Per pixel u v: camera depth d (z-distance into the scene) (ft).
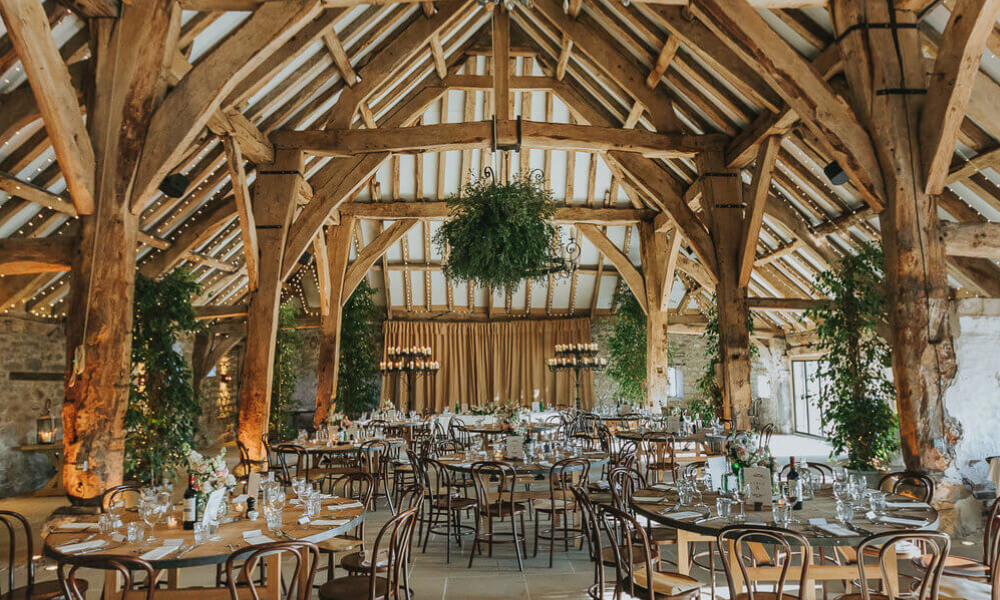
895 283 14.76
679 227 23.45
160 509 11.18
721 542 9.52
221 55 15.69
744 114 21.65
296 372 45.78
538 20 27.25
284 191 22.89
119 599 10.57
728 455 14.24
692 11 16.29
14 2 12.27
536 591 13.99
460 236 21.49
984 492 18.17
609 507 10.71
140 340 20.12
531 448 20.25
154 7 15.56
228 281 35.29
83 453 14.44
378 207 34.86
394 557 10.63
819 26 17.52
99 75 15.44
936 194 14.84
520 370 47.62
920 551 11.75
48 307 26.91
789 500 11.94
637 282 36.65
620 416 36.47
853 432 21.02
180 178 18.78
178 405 21.02
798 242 28.19
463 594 13.82
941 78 14.44
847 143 15.15
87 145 14.79
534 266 22.09
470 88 30.76
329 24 18.83
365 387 41.34
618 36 23.67
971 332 20.27
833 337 22.17
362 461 24.45
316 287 45.47
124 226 15.20
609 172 36.45
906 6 15.30
